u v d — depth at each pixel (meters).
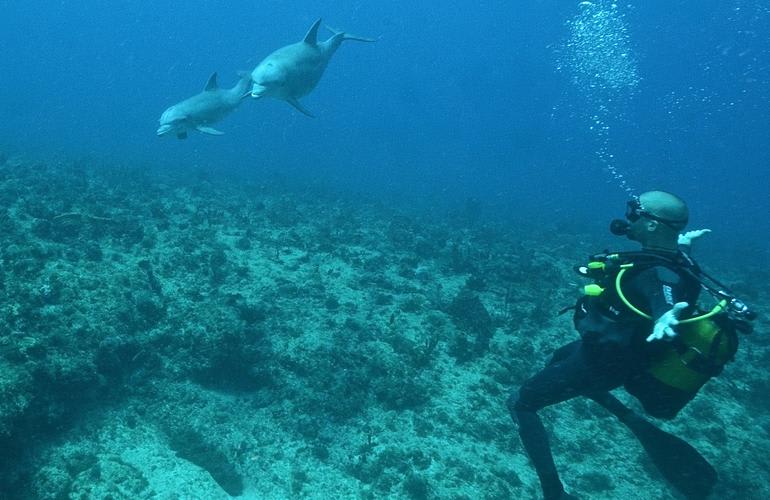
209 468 5.12
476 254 12.58
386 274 10.07
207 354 6.23
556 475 2.97
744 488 5.58
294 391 6.16
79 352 5.50
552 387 2.97
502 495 5.06
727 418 6.79
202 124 10.47
